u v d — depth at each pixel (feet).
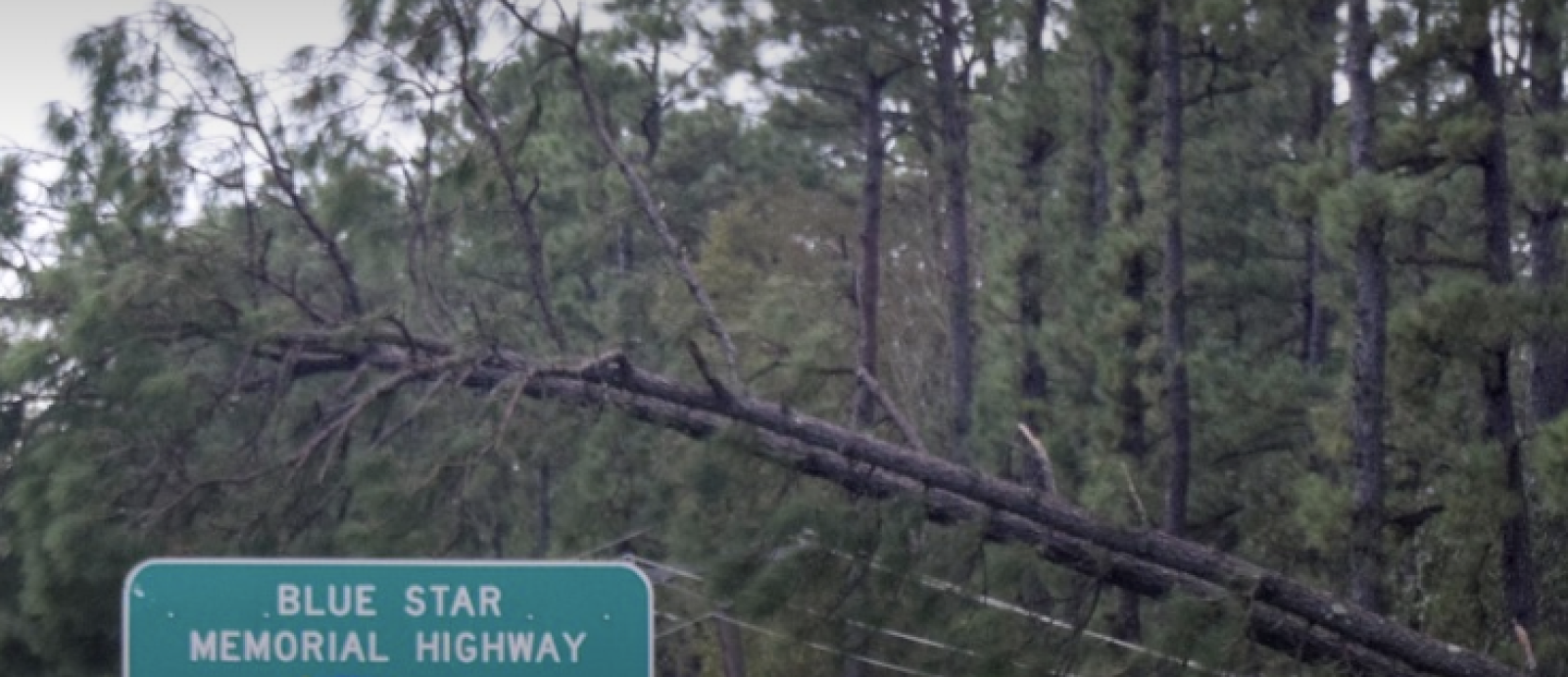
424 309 136.46
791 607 116.26
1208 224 233.14
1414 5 147.13
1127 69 210.79
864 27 255.91
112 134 130.11
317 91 133.49
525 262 146.72
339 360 133.69
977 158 268.41
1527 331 143.23
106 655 120.98
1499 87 150.92
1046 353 227.40
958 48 261.44
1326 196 148.66
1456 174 169.89
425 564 72.90
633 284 149.89
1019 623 121.60
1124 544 129.90
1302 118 232.32
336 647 72.69
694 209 292.40
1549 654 140.56
